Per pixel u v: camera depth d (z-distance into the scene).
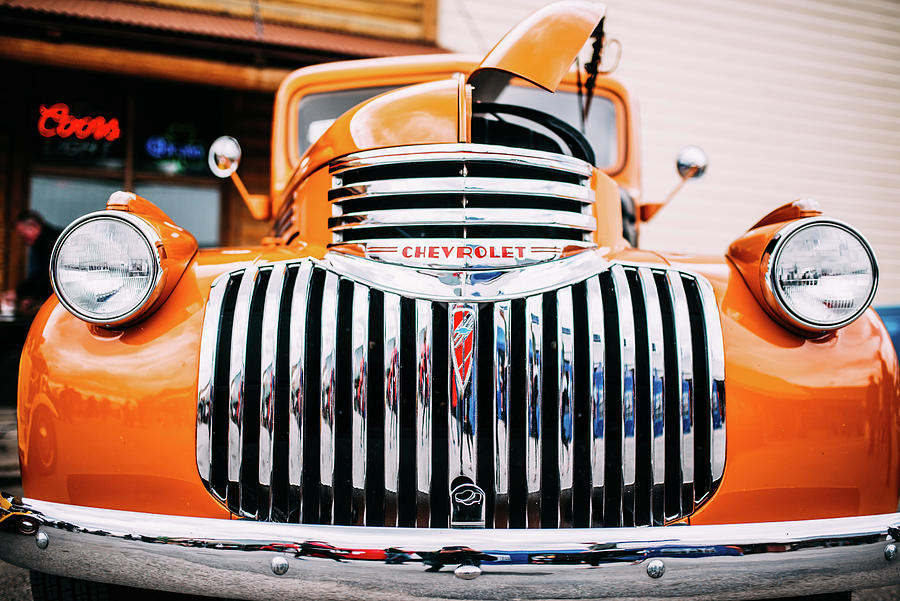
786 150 7.88
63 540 1.28
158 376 1.35
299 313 1.39
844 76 8.11
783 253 1.40
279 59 5.29
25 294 5.24
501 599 1.20
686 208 7.48
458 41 6.66
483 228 1.50
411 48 6.11
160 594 1.56
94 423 1.34
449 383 1.35
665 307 1.46
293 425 1.35
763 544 1.25
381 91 2.96
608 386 1.41
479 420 1.38
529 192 1.53
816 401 1.38
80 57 4.95
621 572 1.21
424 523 1.34
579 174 1.64
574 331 1.45
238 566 1.22
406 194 1.52
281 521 1.37
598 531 1.23
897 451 1.41
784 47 7.86
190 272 1.47
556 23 1.77
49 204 6.02
